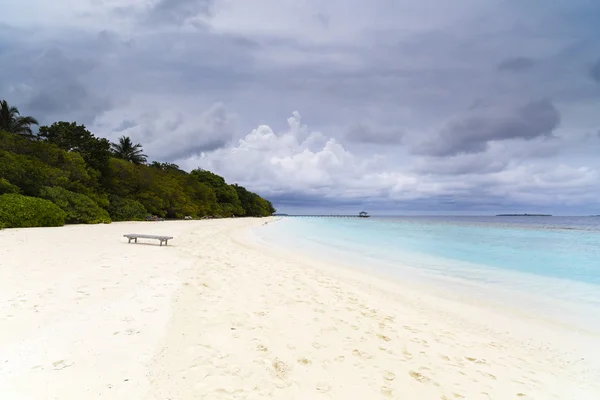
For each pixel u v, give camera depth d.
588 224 55.03
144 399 3.34
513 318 7.18
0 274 7.19
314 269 11.59
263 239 23.77
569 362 5.23
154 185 39.97
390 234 29.98
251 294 7.50
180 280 8.02
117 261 9.62
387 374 4.34
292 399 3.59
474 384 4.27
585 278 11.05
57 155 25.39
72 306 5.62
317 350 4.88
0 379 3.44
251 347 4.75
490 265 13.35
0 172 19.52
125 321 5.21
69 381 3.51
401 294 8.82
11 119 33.38
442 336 5.94
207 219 49.53
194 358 4.26
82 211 23.50
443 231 34.84
